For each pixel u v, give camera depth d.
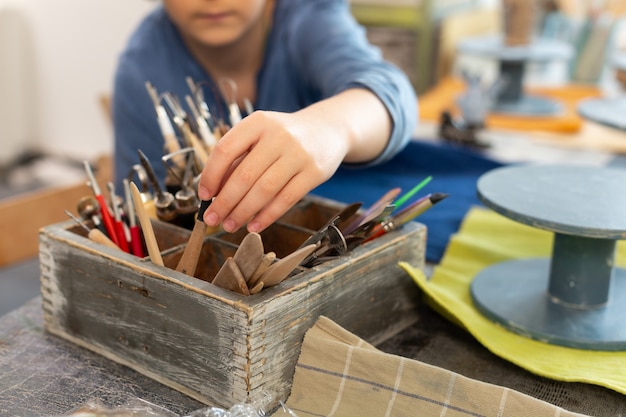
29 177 3.16
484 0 3.07
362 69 1.04
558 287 0.85
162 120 0.89
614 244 0.82
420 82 2.53
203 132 0.87
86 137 3.25
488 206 0.81
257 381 0.66
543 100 1.90
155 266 0.71
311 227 0.91
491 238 1.07
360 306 0.77
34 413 0.66
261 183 0.68
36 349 0.78
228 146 0.69
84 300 0.77
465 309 0.84
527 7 1.90
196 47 1.27
